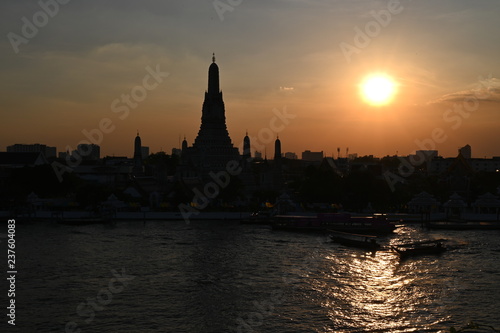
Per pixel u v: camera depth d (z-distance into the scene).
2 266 95.50
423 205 183.12
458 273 89.25
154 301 73.38
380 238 133.38
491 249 113.50
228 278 85.94
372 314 67.75
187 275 88.00
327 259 101.81
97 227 154.62
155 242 122.94
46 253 108.19
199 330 62.56
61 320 65.88
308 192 197.38
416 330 62.28
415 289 79.06
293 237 133.88
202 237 132.25
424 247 109.06
